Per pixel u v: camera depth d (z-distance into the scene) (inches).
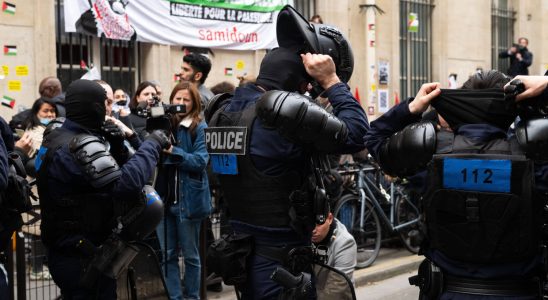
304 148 111.3
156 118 152.8
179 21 381.7
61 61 352.2
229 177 118.0
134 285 143.1
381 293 247.6
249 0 414.3
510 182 101.8
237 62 418.6
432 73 563.8
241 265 114.4
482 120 108.4
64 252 138.1
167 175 202.4
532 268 104.8
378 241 274.7
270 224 113.4
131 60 378.6
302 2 463.5
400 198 285.9
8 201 127.3
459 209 104.6
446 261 108.7
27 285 199.2
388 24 516.4
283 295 111.7
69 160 134.3
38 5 333.4
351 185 266.4
